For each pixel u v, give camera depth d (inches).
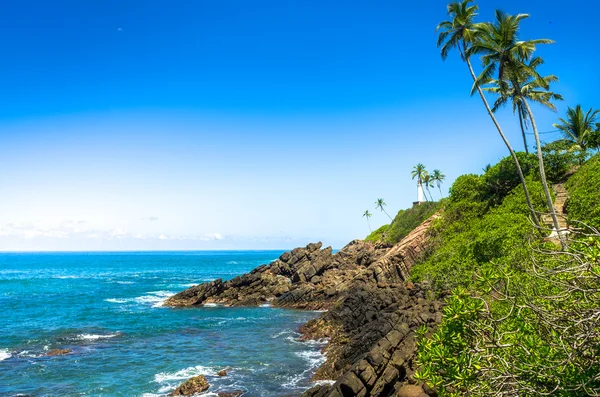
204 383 921.5
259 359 1164.5
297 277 2684.5
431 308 1055.6
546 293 435.5
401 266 2033.7
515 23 1254.3
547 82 1405.0
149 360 1163.9
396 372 715.4
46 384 967.0
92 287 3334.2
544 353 326.6
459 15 1327.5
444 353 377.7
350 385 697.0
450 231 1911.9
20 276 4635.8
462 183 2084.2
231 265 7322.8
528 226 1269.7
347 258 3031.5
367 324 1277.1
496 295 535.5
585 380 290.0
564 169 1855.3
